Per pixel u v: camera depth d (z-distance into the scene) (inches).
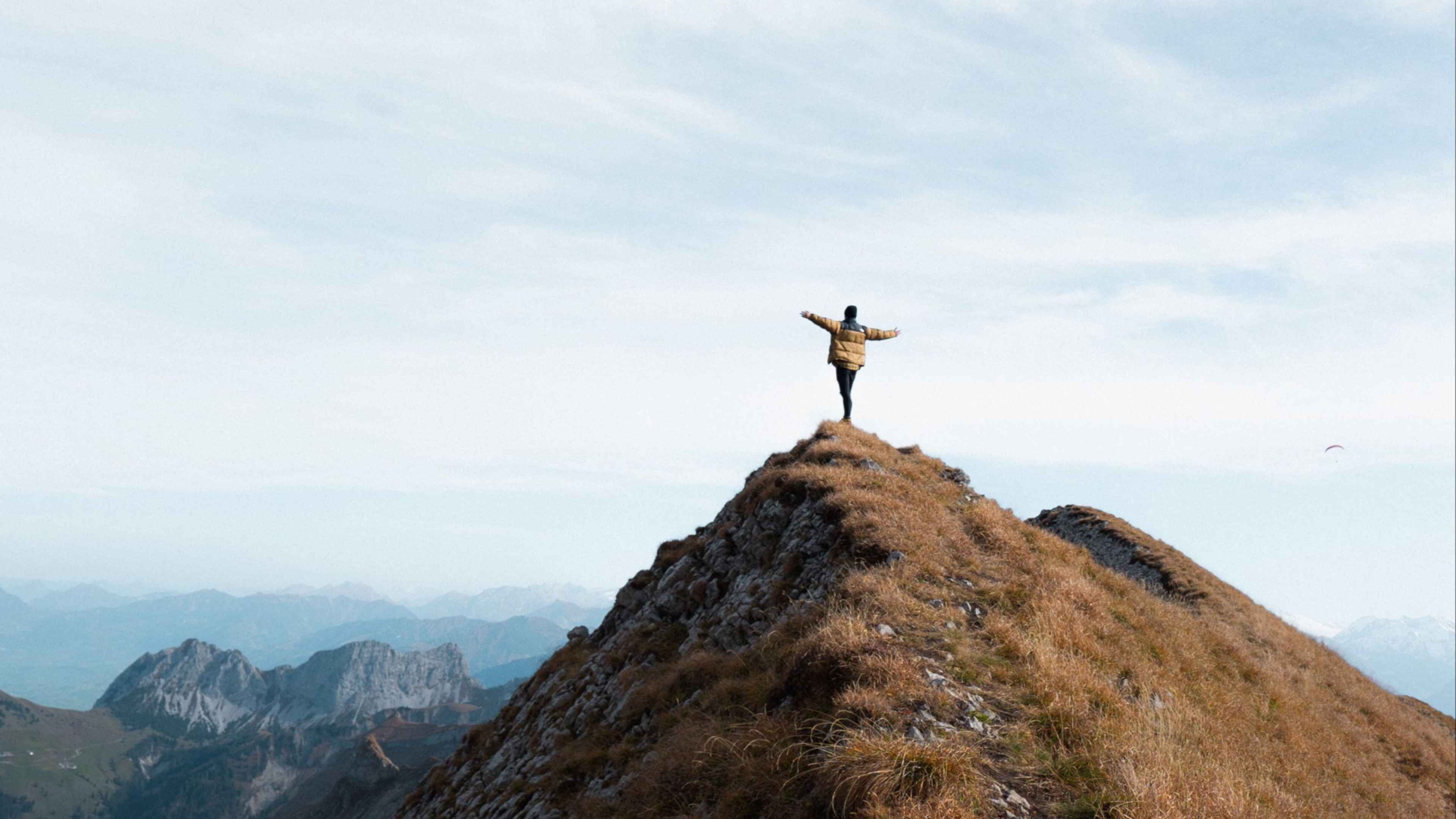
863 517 815.1
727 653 783.1
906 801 364.2
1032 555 869.8
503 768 1051.3
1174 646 840.3
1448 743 1219.9
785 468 1088.2
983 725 457.4
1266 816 464.8
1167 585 1610.5
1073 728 466.3
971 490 1171.3
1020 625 641.0
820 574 784.9
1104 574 997.8
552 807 723.4
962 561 770.2
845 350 1245.1
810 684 521.3
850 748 403.9
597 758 741.3
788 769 438.9
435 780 1293.1
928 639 570.6
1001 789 397.4
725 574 986.7
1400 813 748.6
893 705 453.4
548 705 1111.0
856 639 525.3
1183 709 644.7
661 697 748.0
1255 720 778.2
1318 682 1183.6
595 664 1070.4
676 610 1016.9
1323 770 749.9
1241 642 1190.9
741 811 437.4
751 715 544.4
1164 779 423.2
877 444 1240.2
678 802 502.3
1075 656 609.9
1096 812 389.4
